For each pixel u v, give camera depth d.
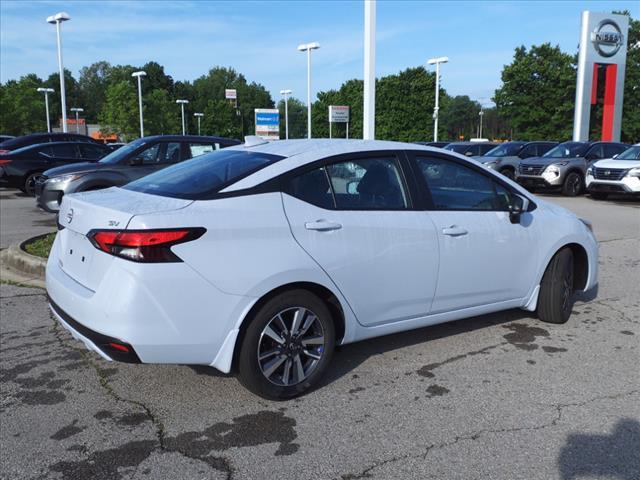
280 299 3.47
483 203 4.55
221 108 92.44
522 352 4.50
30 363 4.27
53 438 3.23
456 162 4.45
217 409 3.56
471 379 3.99
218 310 3.26
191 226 3.18
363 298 3.83
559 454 3.05
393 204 4.03
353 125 69.88
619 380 3.98
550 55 47.97
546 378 4.01
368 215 3.84
